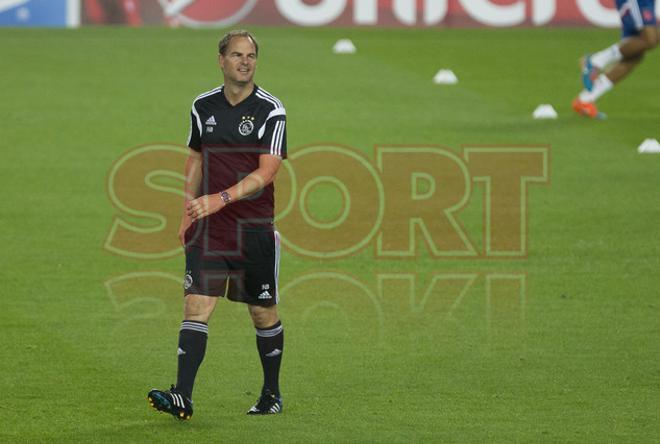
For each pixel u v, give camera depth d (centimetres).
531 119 5953
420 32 8131
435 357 3088
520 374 2953
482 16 8275
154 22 8062
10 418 2614
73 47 7325
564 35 8119
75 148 5297
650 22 5906
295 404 2738
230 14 8119
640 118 6038
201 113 2622
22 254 4000
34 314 3416
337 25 8194
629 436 2528
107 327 3312
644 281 3772
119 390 2814
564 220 4431
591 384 2877
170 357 3064
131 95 6241
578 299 3594
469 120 5906
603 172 5059
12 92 6247
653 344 3186
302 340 3222
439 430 2564
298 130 5606
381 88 6550
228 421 2614
